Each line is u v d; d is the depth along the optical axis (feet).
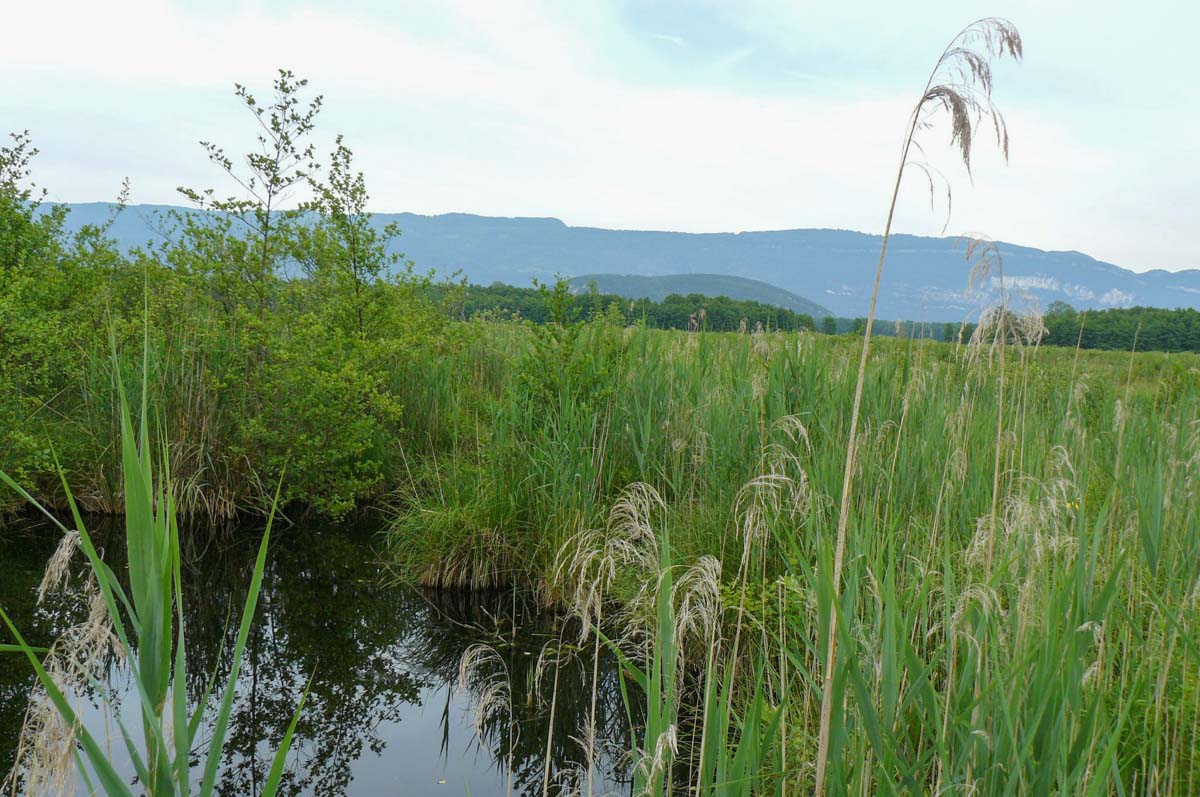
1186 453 19.21
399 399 36.58
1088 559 10.72
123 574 27.17
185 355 34.14
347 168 35.60
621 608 22.86
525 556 26.63
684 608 10.28
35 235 33.99
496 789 16.99
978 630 9.39
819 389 25.77
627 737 18.90
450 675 22.25
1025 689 8.75
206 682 21.81
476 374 43.52
